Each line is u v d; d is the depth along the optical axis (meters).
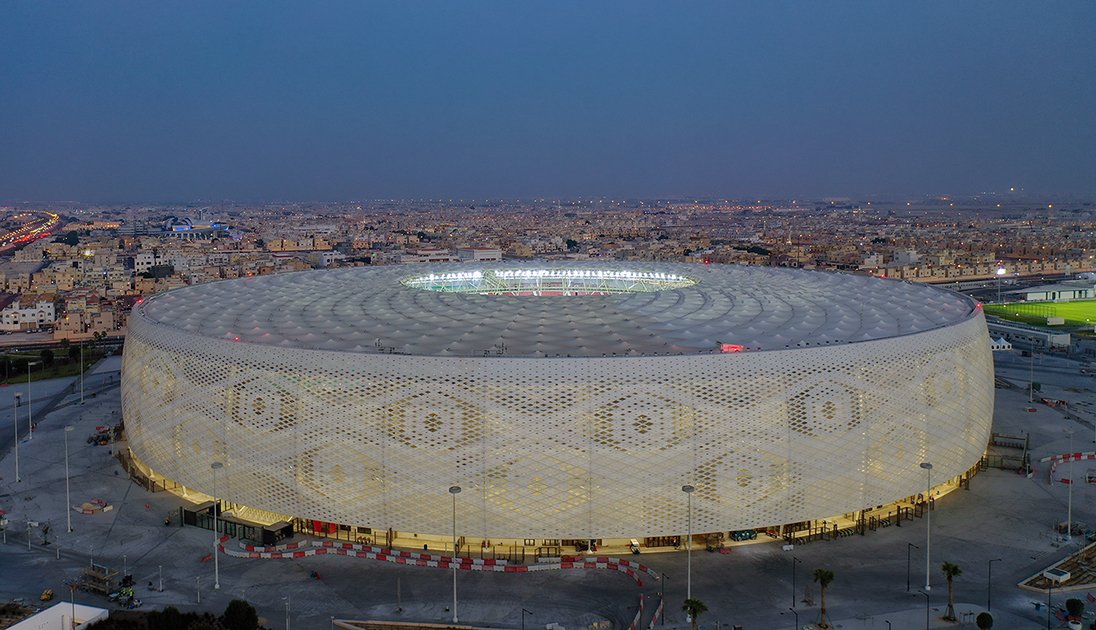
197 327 155.50
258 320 159.38
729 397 123.12
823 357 127.94
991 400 162.62
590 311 164.62
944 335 142.38
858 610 110.00
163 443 147.00
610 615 109.62
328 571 122.69
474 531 123.44
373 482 125.94
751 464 124.50
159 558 126.81
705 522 123.94
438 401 122.50
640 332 146.38
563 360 121.31
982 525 137.12
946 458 142.62
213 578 120.56
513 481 121.75
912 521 138.75
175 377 143.12
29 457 175.50
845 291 192.88
